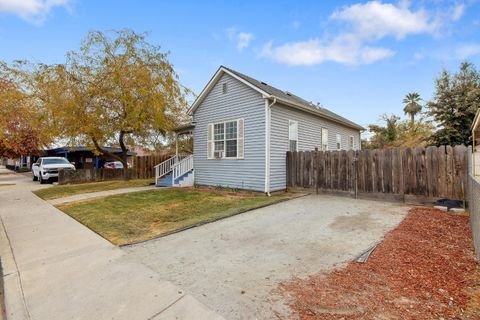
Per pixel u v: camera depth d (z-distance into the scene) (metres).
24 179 20.55
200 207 7.50
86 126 12.73
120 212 7.04
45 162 17.48
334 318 2.26
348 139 17.08
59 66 12.64
